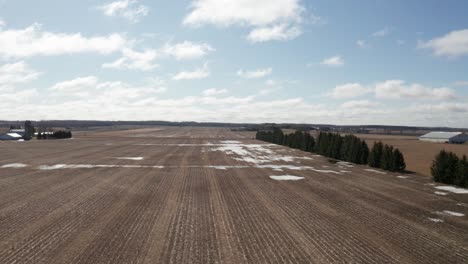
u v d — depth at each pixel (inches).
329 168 1222.9
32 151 1822.1
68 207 619.2
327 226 514.9
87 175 1007.6
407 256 398.6
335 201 690.2
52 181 902.4
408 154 1831.9
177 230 486.0
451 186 879.1
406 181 951.0
